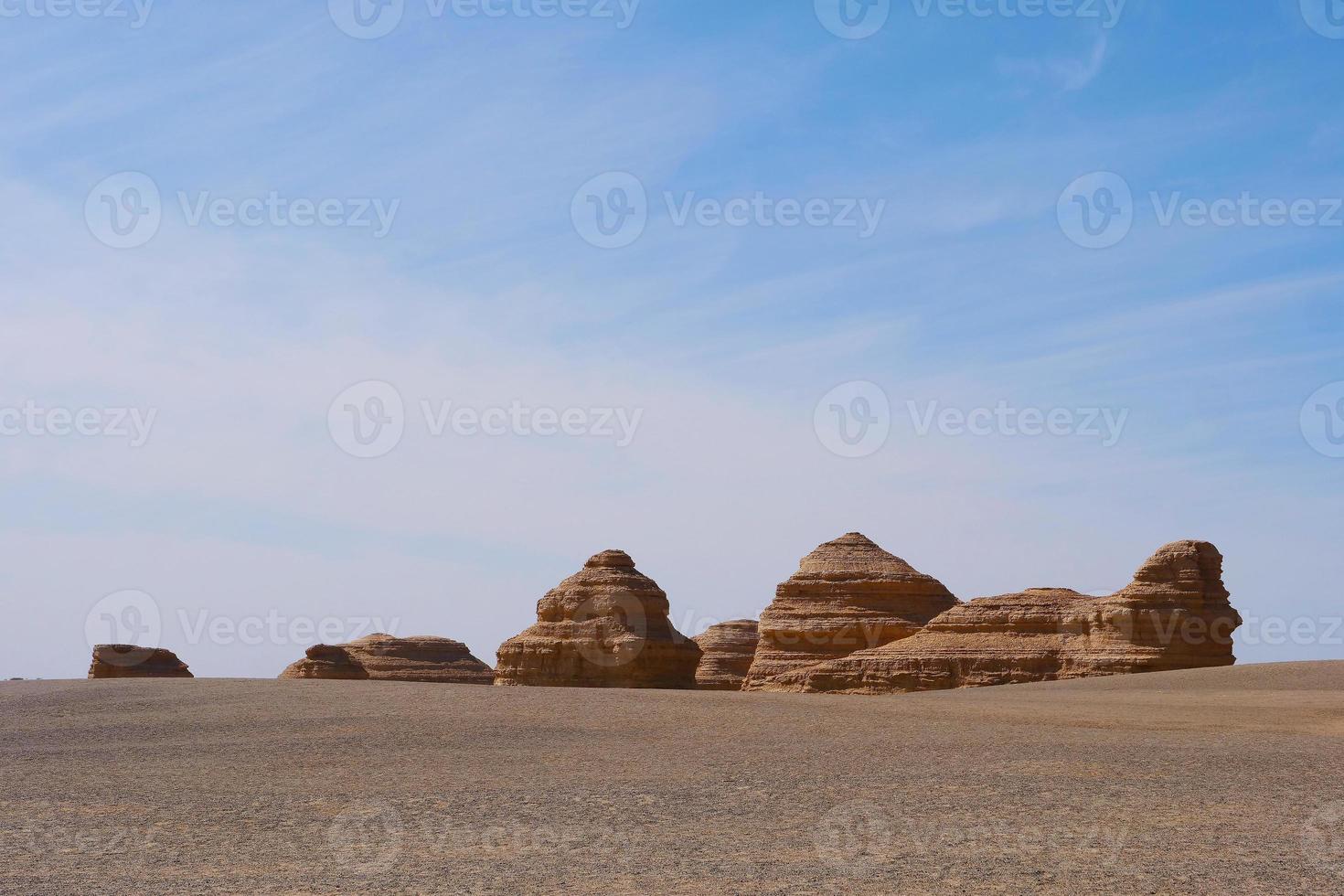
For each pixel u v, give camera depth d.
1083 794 25.98
